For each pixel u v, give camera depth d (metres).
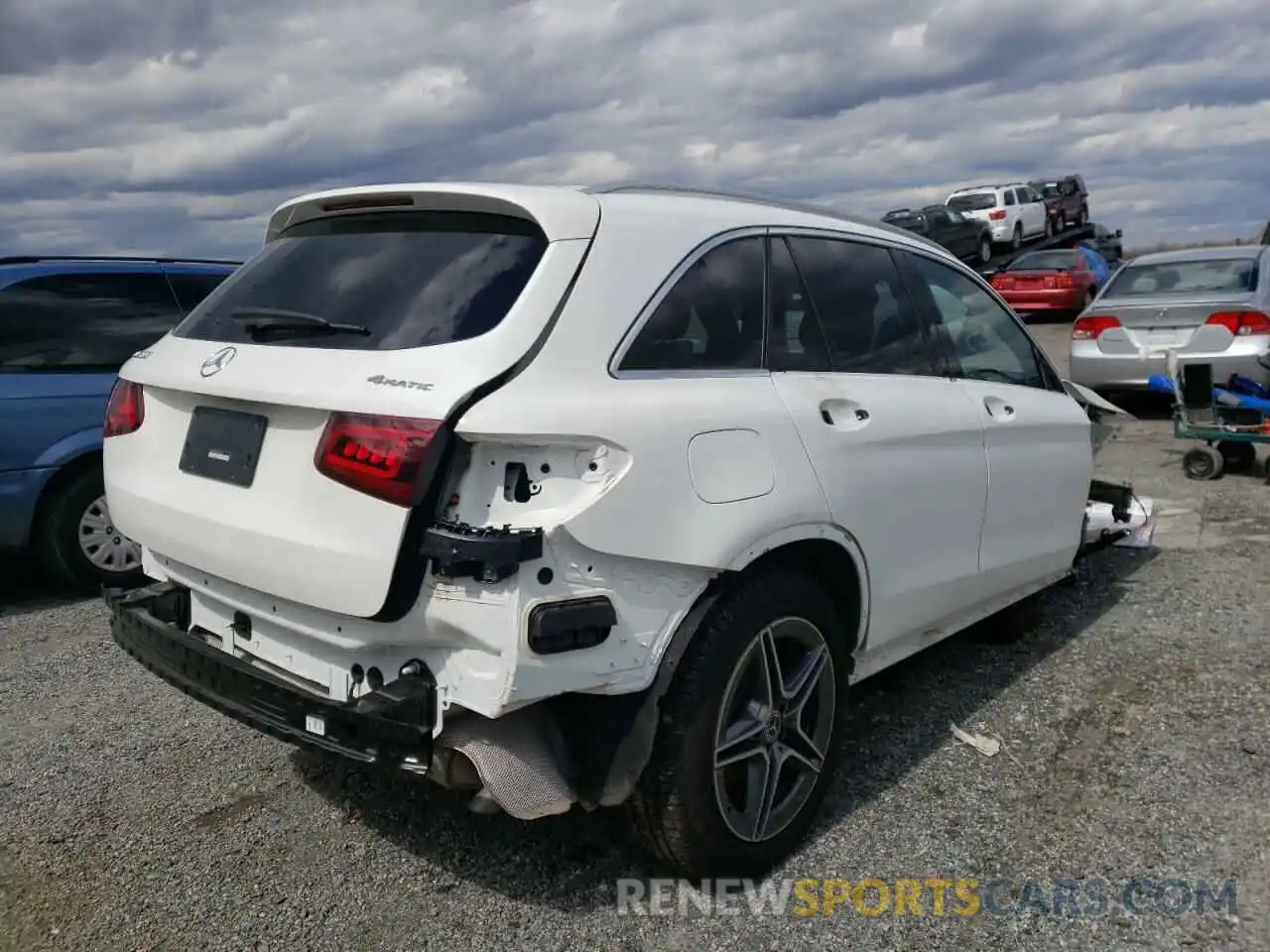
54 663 4.94
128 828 3.41
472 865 3.15
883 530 3.39
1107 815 3.34
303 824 3.40
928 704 4.21
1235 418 7.78
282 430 2.68
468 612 2.39
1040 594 5.57
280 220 3.46
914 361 3.81
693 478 2.70
